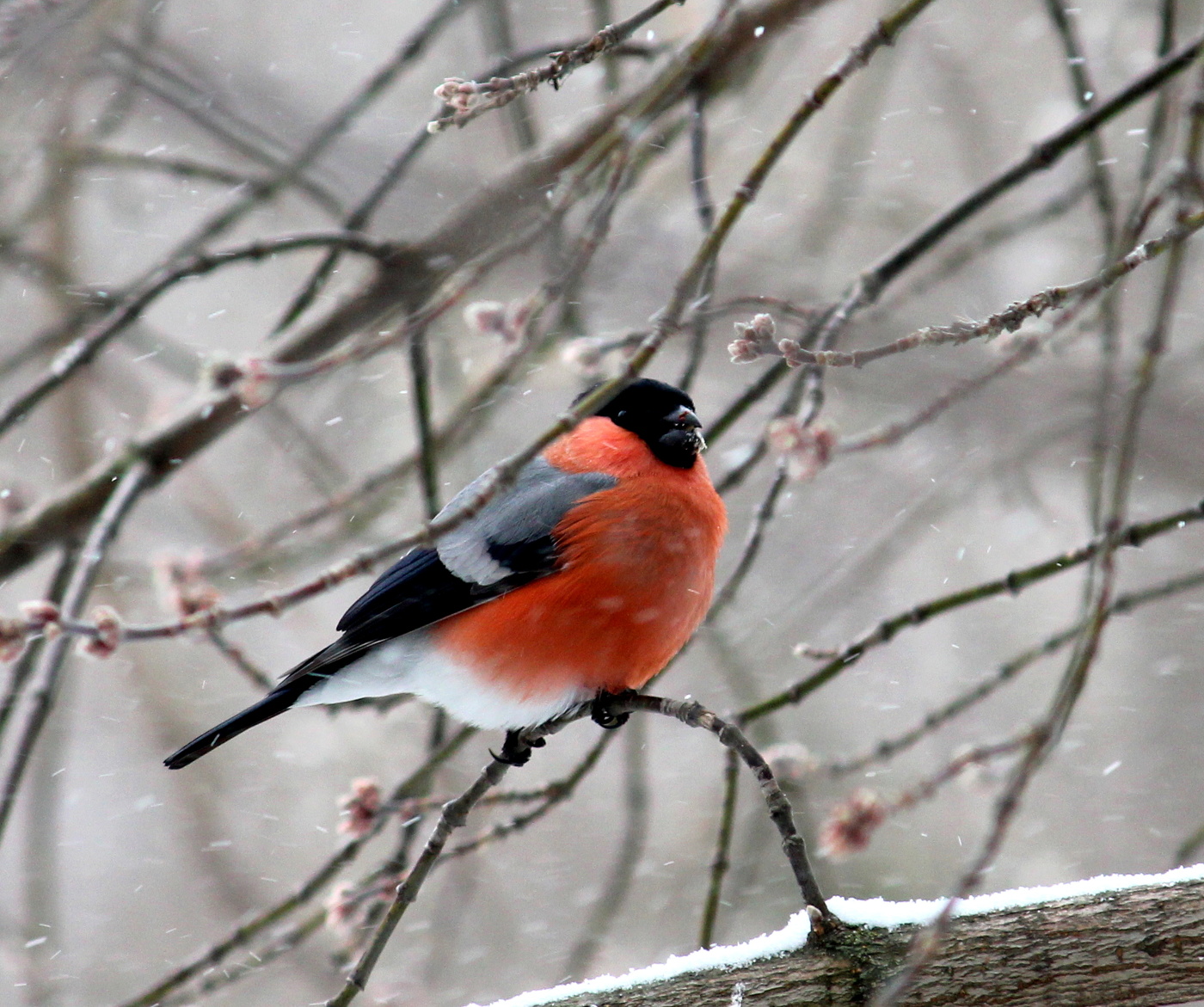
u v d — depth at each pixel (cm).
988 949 583
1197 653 1362
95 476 896
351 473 1348
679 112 1033
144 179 1462
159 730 1377
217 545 1344
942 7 1519
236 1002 1198
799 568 1375
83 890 1352
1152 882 601
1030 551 1429
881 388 1366
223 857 1319
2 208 1126
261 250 877
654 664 825
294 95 1520
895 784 1275
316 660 799
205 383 689
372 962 680
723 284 1418
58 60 1034
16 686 841
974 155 1451
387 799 825
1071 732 1299
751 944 604
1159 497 1409
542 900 1272
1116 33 1295
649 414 840
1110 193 884
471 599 804
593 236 694
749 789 1276
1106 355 839
